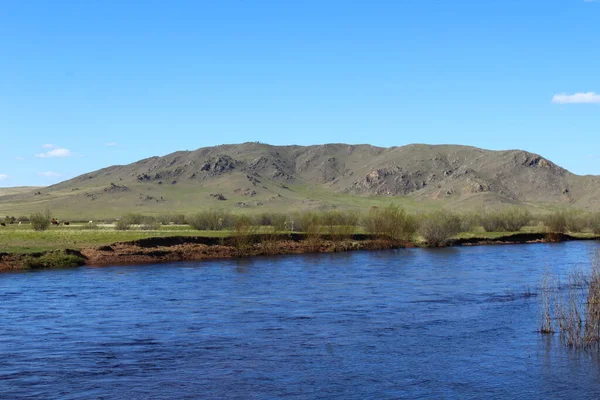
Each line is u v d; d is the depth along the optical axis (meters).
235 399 20.77
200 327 31.61
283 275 53.78
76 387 21.91
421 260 68.00
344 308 37.12
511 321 32.88
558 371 23.73
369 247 84.31
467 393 21.36
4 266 55.72
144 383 22.39
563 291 42.97
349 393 21.34
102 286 46.22
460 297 41.19
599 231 118.19
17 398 20.77
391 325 32.06
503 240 100.75
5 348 27.20
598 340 28.00
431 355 26.05
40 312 35.56
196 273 54.91
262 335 29.81
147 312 35.75
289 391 21.56
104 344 27.95
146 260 64.19
